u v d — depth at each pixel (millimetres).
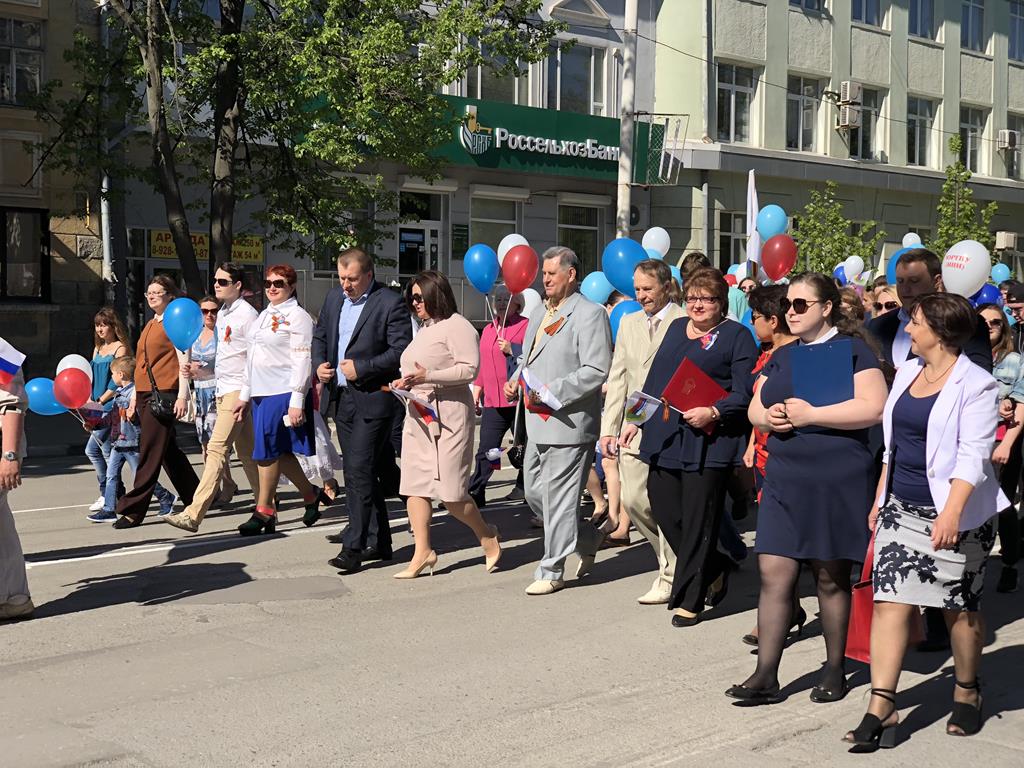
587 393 7047
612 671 5742
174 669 5707
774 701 5266
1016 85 38188
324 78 17625
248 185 20281
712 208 29594
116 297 22094
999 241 35812
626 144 21109
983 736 4887
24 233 21453
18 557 6613
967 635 4867
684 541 6500
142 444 9438
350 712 5105
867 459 5137
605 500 9680
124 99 19719
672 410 6461
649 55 29453
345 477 7961
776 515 5199
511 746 4711
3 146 21141
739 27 30031
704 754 4641
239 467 13430
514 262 9078
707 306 6359
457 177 26297
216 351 9602
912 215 34938
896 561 4703
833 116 32375
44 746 4680
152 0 18141
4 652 5988
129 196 22188
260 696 5309
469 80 26141
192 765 4484
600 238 29125
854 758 4613
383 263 20641
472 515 7762
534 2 19797
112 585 7449
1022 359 6949
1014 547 7547
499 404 10289
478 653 6023
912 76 34625
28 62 21328
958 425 4598
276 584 7488
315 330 8336
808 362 5098
